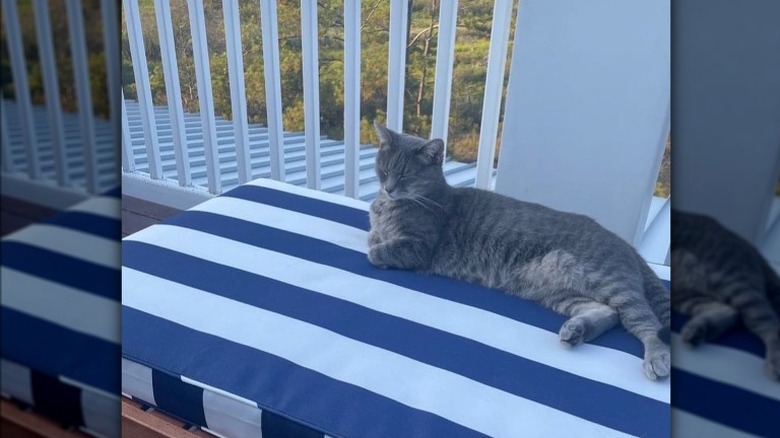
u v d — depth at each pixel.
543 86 1.84
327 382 1.12
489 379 1.14
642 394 1.11
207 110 2.62
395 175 1.61
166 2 2.52
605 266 1.37
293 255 1.58
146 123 2.78
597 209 1.89
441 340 1.25
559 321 1.34
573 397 1.10
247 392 1.11
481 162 2.26
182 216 1.79
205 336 1.24
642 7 1.64
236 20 2.44
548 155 1.91
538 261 1.44
